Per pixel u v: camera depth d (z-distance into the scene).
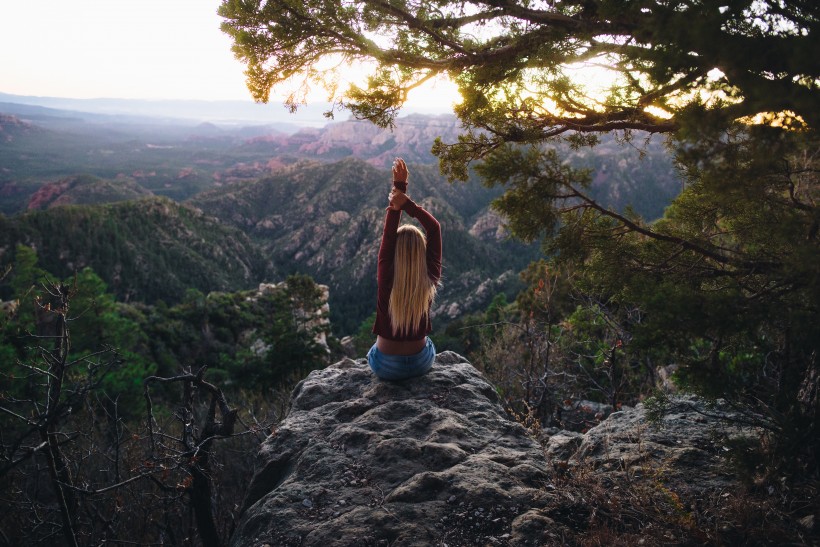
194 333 43.56
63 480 4.07
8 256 99.25
